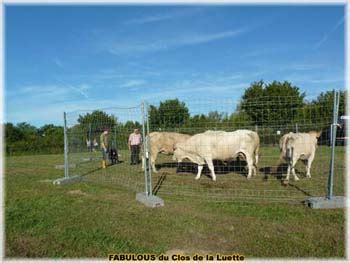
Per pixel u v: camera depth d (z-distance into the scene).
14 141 32.34
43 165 17.75
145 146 8.12
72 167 15.59
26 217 6.81
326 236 5.39
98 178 11.88
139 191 9.27
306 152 10.16
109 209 7.30
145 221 6.33
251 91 38.56
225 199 7.96
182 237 5.46
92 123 14.41
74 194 9.15
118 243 5.25
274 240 5.27
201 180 10.74
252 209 7.00
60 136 31.84
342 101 11.66
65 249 5.09
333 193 8.21
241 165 13.29
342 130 11.51
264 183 9.84
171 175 12.01
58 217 6.75
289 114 12.66
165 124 11.68
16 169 15.89
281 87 37.97
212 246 5.09
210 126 12.53
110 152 15.64
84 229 5.95
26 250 5.09
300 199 7.76
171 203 7.70
